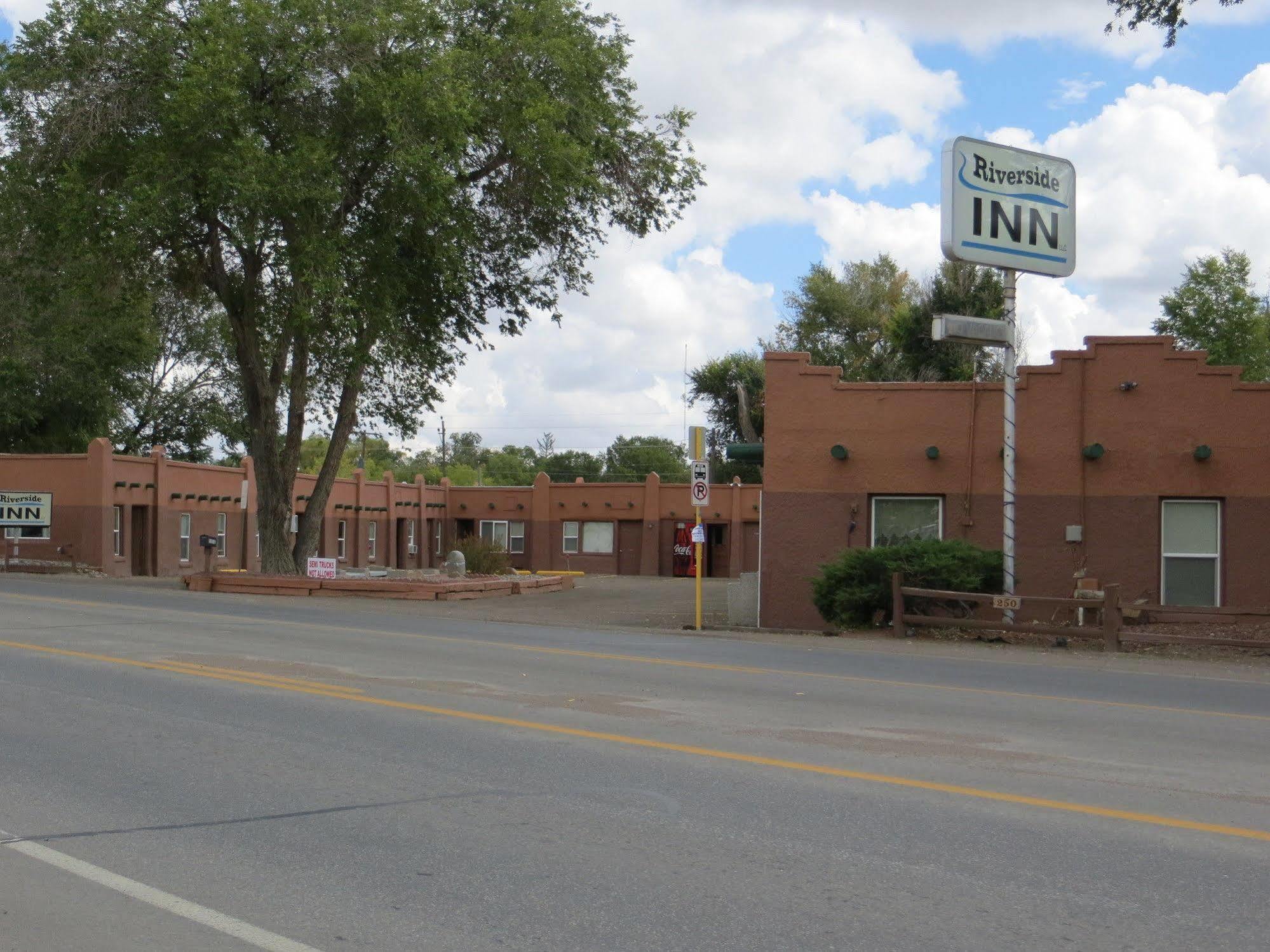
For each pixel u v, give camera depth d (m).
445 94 25.92
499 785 8.27
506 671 14.15
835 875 6.32
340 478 51.84
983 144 20.41
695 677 13.97
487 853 6.69
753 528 55.28
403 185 26.50
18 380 46.66
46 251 30.23
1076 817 7.56
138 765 8.80
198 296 32.34
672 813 7.55
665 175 32.31
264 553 31.02
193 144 26.12
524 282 33.66
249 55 25.58
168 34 27.09
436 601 28.81
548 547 58.09
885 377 46.38
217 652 15.26
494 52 28.22
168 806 7.67
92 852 6.67
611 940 5.38
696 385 65.00
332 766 8.83
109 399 50.16
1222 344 43.12
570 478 108.94
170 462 41.66
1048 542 22.16
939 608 19.89
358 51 26.25
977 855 6.72
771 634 20.77
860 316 61.06
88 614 20.30
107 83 26.92
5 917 5.63
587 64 29.70
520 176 29.98
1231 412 21.69
